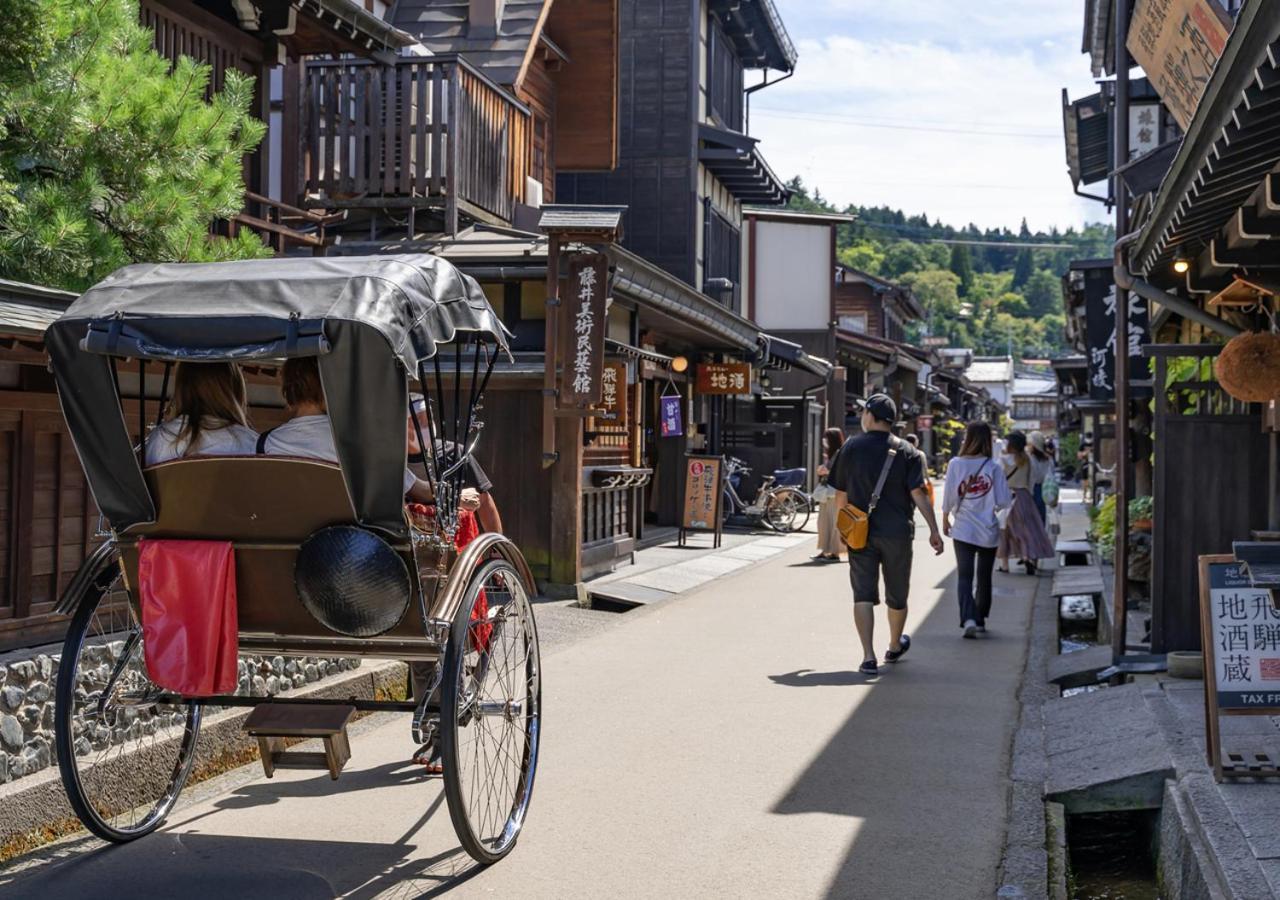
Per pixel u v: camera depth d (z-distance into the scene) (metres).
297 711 4.28
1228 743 5.34
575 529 11.49
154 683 4.35
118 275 4.34
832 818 4.96
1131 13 7.97
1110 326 14.41
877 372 37.31
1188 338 12.27
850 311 49.03
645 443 19.47
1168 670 7.32
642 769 5.68
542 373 11.33
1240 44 3.72
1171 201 5.84
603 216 10.77
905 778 5.58
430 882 4.21
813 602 11.86
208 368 4.30
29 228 5.84
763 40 27.55
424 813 5.02
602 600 11.52
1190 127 4.70
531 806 5.11
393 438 3.90
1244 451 7.48
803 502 21.05
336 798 5.23
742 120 28.64
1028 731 6.56
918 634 9.95
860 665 8.45
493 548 4.69
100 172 6.46
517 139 14.38
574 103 17.56
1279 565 4.44
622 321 14.08
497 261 11.54
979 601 9.98
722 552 16.48
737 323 17.55
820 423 26.77
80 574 4.33
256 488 4.06
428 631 4.25
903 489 8.25
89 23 6.36
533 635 4.89
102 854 4.50
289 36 11.35
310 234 12.23
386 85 12.35
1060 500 35.53
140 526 4.24
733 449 23.62
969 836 4.76
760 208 31.98
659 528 19.09
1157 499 7.61
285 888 4.15
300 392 4.37
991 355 154.00
